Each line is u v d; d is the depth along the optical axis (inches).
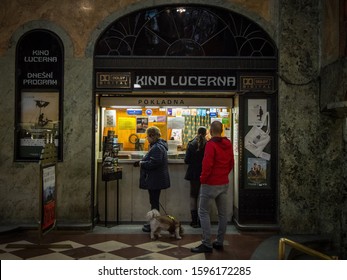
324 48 278.4
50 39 293.6
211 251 243.6
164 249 249.3
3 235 275.1
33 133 294.7
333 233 278.8
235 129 311.0
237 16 297.7
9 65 291.0
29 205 292.7
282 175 287.9
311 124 287.7
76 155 291.9
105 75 295.0
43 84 292.8
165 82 295.6
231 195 318.0
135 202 317.7
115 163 301.9
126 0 293.6
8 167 292.2
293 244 180.4
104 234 282.4
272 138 294.8
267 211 295.4
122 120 328.8
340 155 278.7
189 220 318.0
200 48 297.6
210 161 234.1
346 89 241.8
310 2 288.8
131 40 297.7
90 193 292.4
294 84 288.2
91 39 292.0
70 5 292.4
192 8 299.3
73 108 291.6
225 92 296.0
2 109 291.6
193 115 330.0
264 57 293.6
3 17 291.4
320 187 284.8
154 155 276.4
